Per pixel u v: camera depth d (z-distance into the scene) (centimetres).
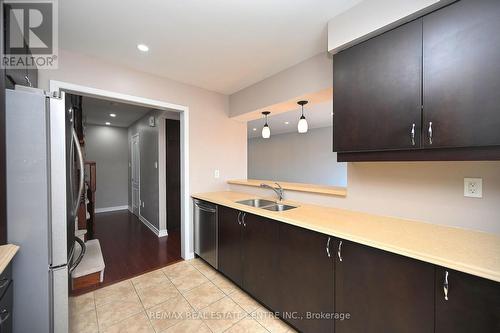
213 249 249
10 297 106
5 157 109
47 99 120
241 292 211
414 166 150
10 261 103
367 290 119
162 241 355
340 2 142
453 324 92
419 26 117
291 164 745
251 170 916
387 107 129
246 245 201
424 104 115
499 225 120
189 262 277
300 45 194
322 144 653
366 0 137
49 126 120
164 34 177
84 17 154
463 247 104
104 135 589
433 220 142
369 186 172
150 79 250
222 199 244
